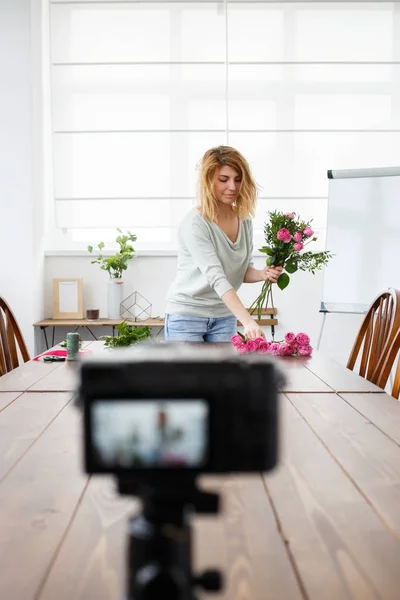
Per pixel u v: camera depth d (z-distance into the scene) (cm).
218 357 46
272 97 439
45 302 433
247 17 433
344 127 440
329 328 431
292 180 442
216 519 84
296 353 237
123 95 437
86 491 94
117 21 432
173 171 441
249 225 265
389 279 404
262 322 421
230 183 245
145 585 45
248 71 437
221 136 441
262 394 44
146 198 442
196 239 248
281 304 431
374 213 407
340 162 442
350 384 181
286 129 440
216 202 251
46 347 427
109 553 73
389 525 82
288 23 434
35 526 81
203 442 44
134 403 44
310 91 438
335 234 413
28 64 398
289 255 255
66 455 112
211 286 244
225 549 75
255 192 254
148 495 46
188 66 436
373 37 435
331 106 439
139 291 431
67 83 436
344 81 438
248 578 68
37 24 413
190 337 263
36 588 65
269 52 436
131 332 233
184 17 432
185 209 443
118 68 436
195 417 44
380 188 407
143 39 433
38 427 132
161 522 46
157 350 58
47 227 435
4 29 397
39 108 418
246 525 82
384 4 433
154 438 44
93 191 442
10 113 399
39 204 418
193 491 46
